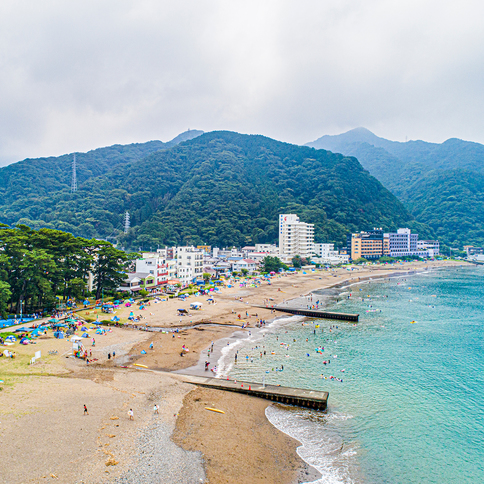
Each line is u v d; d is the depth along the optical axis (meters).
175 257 160.12
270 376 56.66
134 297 115.31
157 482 30.47
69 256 100.75
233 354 66.31
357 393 51.97
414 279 182.75
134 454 33.84
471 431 43.03
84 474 30.33
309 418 44.91
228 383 52.41
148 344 69.06
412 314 102.75
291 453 37.47
